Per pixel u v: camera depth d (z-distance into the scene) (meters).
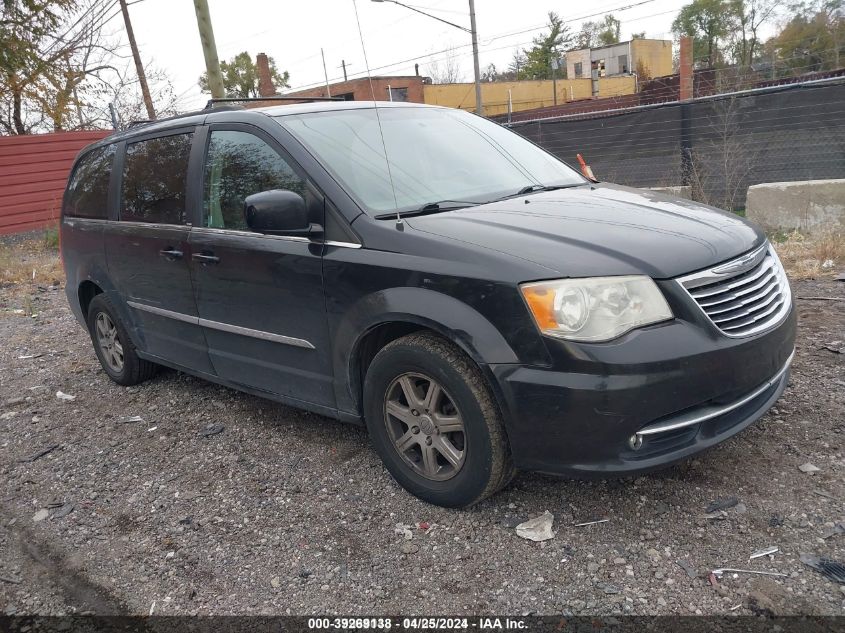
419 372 2.89
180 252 3.94
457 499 2.91
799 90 10.06
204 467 3.70
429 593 2.53
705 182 10.88
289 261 3.28
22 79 18.36
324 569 2.73
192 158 3.96
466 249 2.73
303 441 3.86
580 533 2.76
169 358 4.47
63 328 7.30
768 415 3.52
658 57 51.34
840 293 5.52
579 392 2.46
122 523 3.25
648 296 2.53
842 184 8.30
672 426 2.52
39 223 16.12
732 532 2.66
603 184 4.01
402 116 3.95
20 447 4.26
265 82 32.62
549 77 59.91
